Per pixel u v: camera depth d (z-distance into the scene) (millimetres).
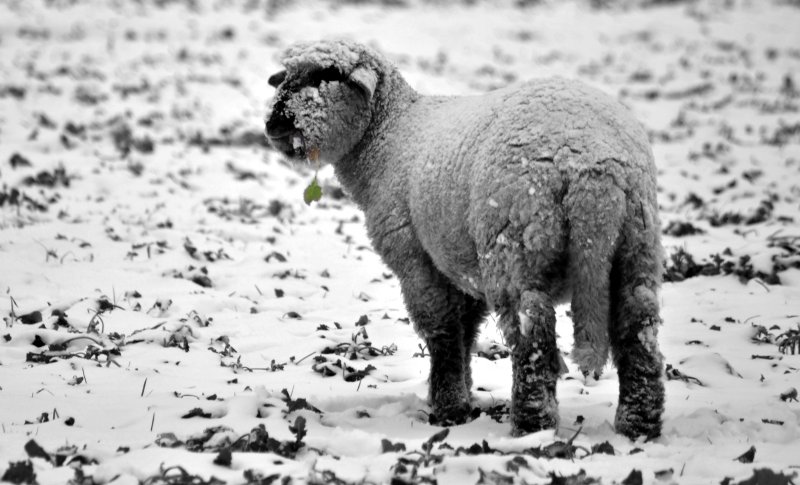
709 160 25312
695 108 33000
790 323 13773
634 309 8836
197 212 20484
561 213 8797
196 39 42625
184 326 13469
